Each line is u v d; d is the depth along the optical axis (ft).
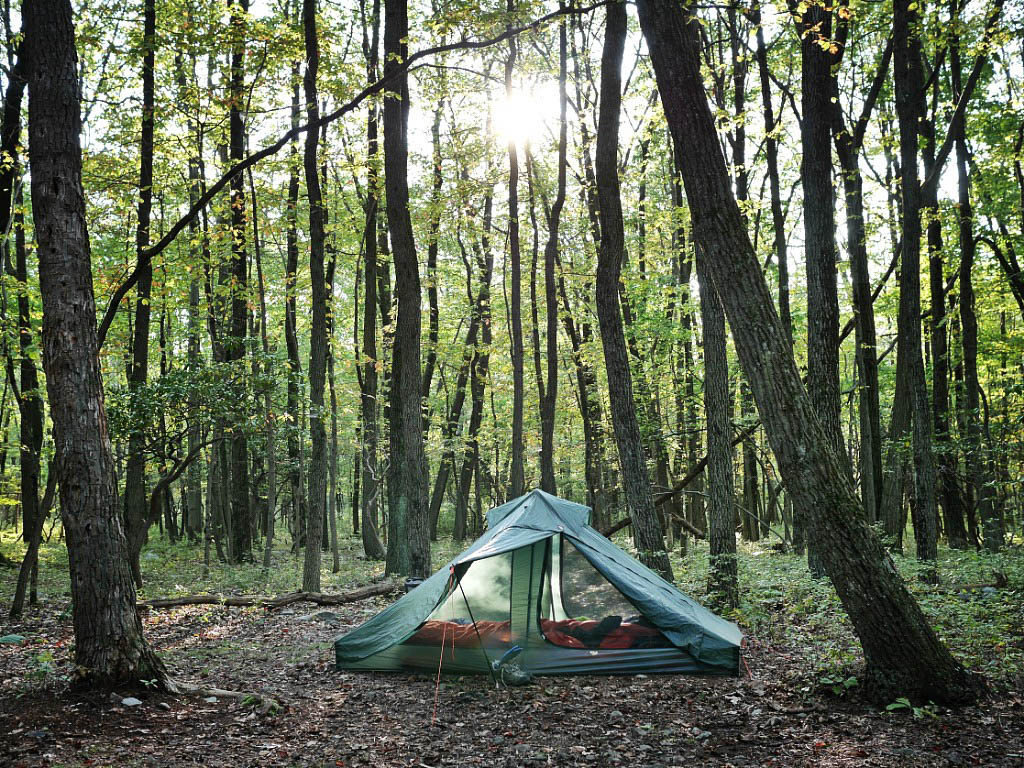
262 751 18.67
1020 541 70.23
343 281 85.71
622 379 37.40
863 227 56.90
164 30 49.29
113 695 20.75
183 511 98.84
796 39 52.21
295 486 76.48
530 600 28.12
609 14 36.91
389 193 44.75
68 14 21.83
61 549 63.77
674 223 63.87
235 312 57.11
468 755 18.92
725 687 24.39
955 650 25.75
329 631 34.65
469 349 79.15
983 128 58.80
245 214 54.95
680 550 60.64
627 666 26.68
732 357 69.67
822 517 20.66
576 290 73.92
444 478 92.48
